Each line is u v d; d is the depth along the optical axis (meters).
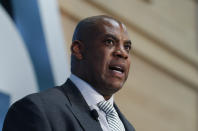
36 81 7.64
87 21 4.45
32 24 7.91
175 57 11.97
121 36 4.32
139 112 10.93
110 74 4.21
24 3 7.92
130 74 10.89
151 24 11.55
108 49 4.26
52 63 7.91
